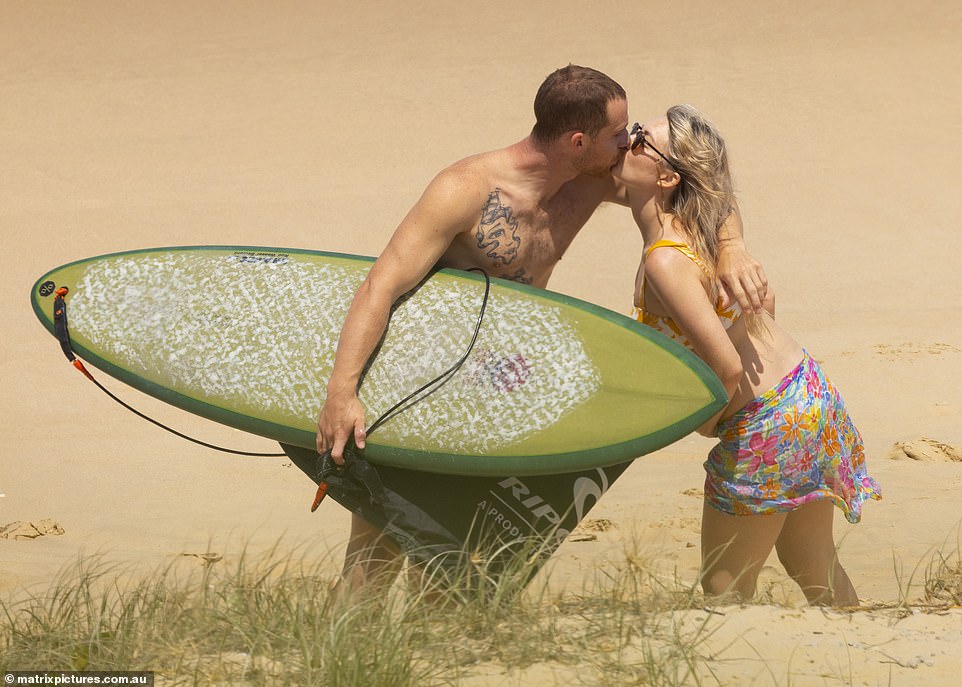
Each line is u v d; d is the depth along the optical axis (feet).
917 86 331.98
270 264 57.88
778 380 50.80
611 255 204.74
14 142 304.91
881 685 37.81
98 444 110.52
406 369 51.67
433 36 422.41
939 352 138.82
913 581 63.72
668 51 389.39
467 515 51.52
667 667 38.58
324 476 51.21
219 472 99.76
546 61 384.88
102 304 58.18
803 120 307.58
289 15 455.63
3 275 198.08
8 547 76.07
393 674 37.11
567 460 49.44
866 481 54.13
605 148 51.31
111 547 76.18
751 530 51.39
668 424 48.88
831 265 199.00
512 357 51.60
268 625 42.34
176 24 444.96
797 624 43.32
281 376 53.57
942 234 215.51
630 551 63.82
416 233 51.83
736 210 51.65
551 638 41.24
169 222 232.12
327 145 299.58
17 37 424.05
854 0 424.05
